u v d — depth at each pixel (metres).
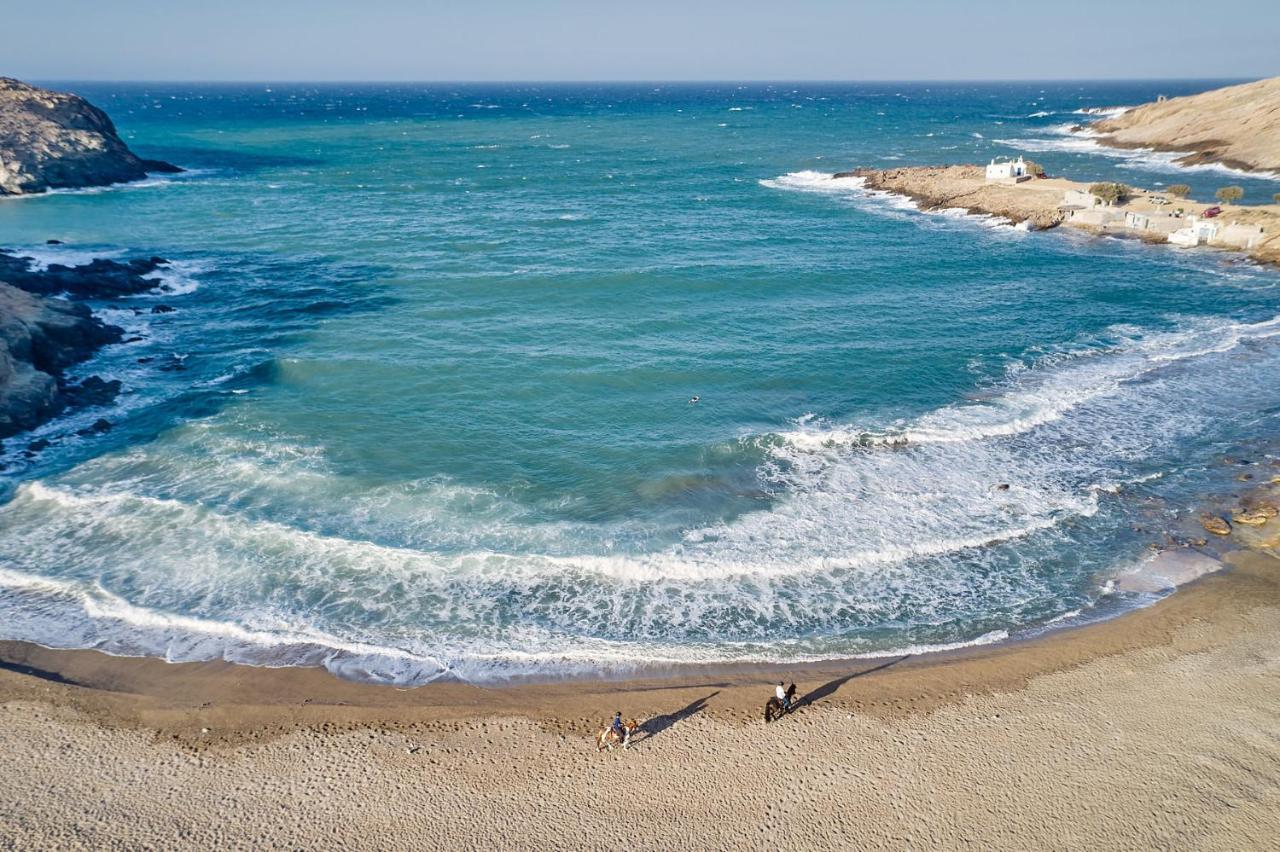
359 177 124.00
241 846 20.28
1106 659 26.28
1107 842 20.23
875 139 178.62
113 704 24.38
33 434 40.34
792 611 28.94
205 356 50.44
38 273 62.47
